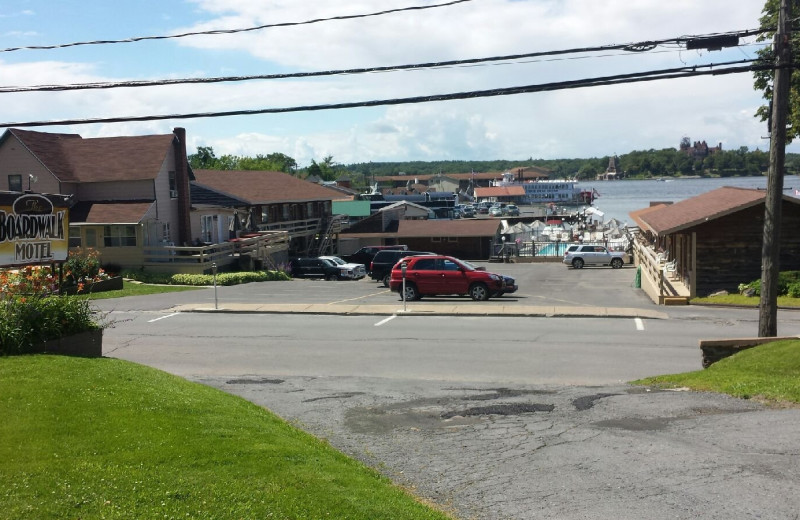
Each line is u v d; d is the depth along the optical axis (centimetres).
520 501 798
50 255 1859
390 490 806
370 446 1036
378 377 1644
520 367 1750
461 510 782
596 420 1144
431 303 3033
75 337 1334
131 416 912
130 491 691
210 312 2777
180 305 2938
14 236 1750
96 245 4259
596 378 1617
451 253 7219
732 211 3098
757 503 755
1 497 657
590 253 5825
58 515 636
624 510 756
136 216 4188
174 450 802
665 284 3322
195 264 4194
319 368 1772
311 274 4853
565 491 819
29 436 811
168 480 722
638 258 5497
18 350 1227
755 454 903
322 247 6450
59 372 1086
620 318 2567
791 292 2947
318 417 1221
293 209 6319
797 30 1559
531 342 2080
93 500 669
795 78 3769
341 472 830
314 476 782
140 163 4428
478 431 1106
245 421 989
